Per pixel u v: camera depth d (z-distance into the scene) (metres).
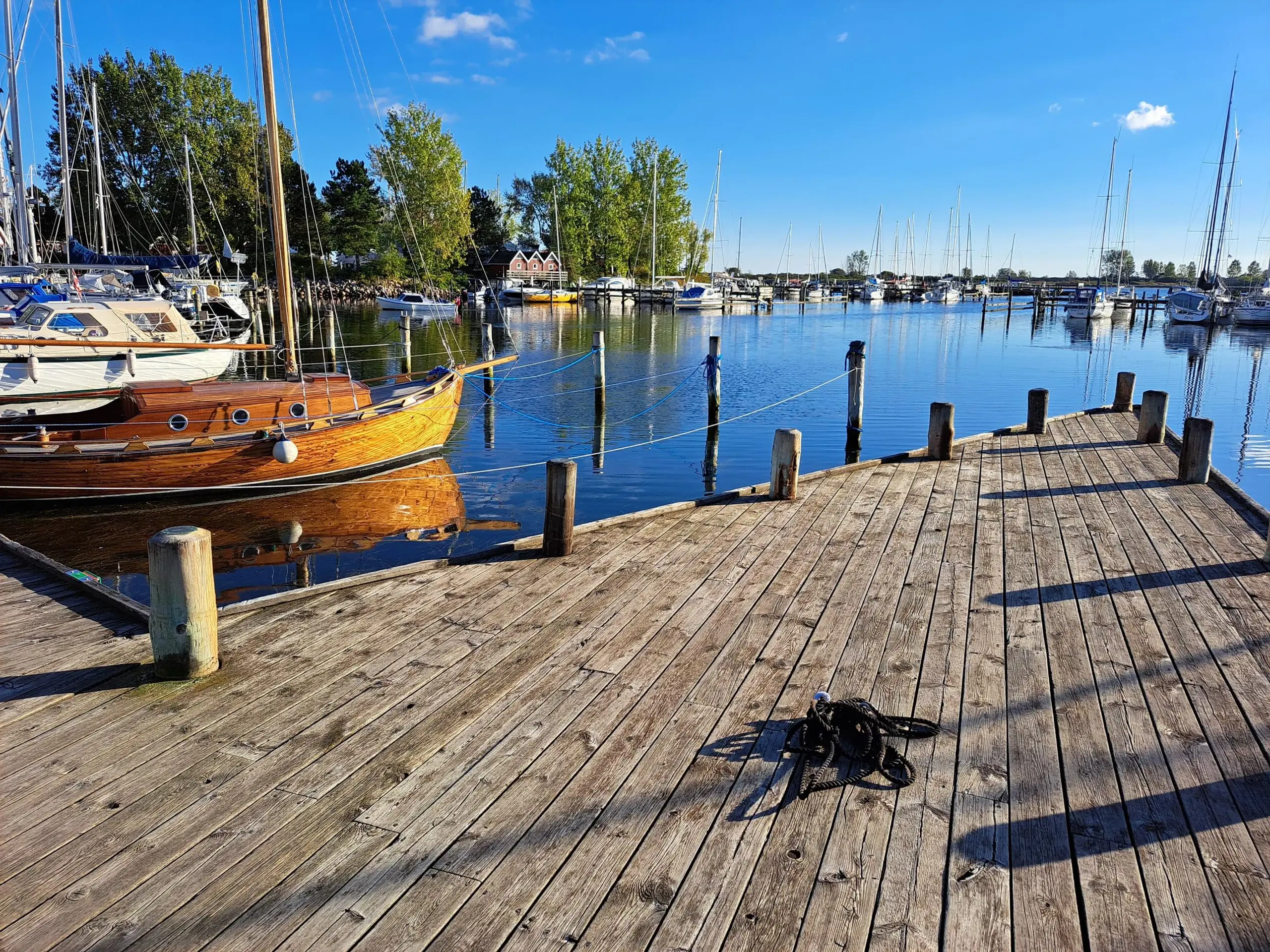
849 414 15.45
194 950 2.54
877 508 7.89
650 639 4.89
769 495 8.34
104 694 4.18
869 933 2.61
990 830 3.12
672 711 4.05
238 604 5.30
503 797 3.33
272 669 4.47
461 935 2.60
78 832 3.09
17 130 23.81
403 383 16.67
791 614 5.28
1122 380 13.97
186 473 10.95
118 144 56.78
